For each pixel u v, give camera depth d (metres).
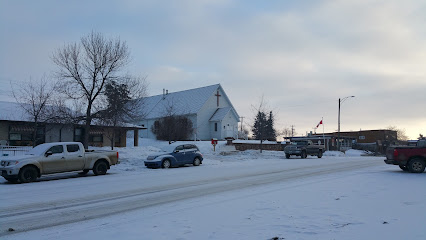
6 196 11.23
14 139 28.05
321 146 36.28
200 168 21.53
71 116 24.08
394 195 9.80
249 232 6.19
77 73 24.06
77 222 7.71
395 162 17.17
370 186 11.82
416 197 9.44
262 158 33.50
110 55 24.61
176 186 13.37
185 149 23.22
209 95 50.94
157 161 21.31
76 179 16.34
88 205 9.68
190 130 47.22
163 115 48.94
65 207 9.41
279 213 7.71
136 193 11.73
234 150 37.38
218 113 50.88
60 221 7.82
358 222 6.67
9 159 15.56
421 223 6.48
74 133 31.48
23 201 10.31
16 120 26.69
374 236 5.71
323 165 23.09
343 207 8.18
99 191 12.23
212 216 7.68
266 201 9.37
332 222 6.73
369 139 67.12
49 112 25.05
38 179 16.75
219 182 14.40
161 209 8.94
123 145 36.34
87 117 24.05
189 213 8.13
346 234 5.87
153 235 6.18
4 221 7.83
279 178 15.53
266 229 6.36
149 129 52.03
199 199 10.35
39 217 8.23
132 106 26.38
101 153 18.39
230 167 22.08
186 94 54.53
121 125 27.31
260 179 15.27
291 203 8.91
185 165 24.05
